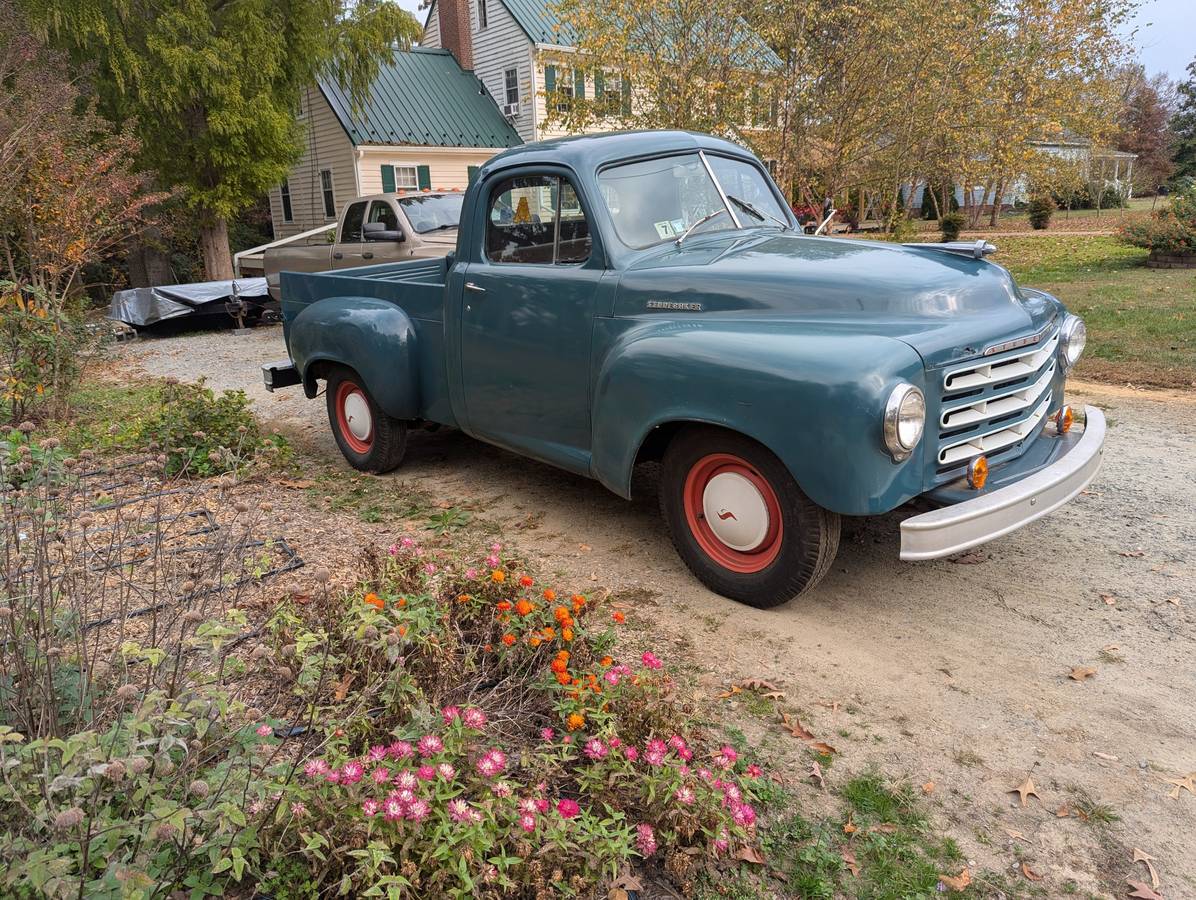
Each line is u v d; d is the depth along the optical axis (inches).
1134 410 263.9
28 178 418.0
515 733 106.7
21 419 252.2
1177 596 149.8
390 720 99.9
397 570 125.0
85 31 572.7
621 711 104.4
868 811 101.3
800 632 140.9
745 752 111.0
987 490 134.0
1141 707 119.8
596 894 86.6
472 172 191.0
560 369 171.6
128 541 154.6
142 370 411.8
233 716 88.4
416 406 210.8
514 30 941.8
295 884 81.0
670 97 572.4
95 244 469.1
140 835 71.3
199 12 606.9
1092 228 1189.1
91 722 81.7
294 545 170.6
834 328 135.6
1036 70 822.5
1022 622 143.1
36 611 101.7
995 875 92.3
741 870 92.4
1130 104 1977.1
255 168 657.0
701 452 145.9
